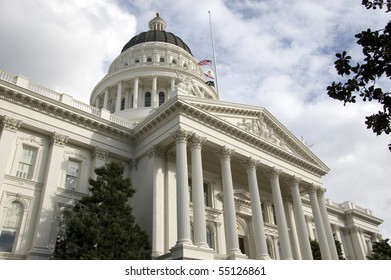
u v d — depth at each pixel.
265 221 42.00
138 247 24.95
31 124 28.75
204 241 26.25
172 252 24.91
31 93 28.98
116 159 33.44
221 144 32.34
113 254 22.64
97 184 26.16
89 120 32.16
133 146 34.91
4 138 26.80
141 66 58.91
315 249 40.84
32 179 27.84
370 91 11.03
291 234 42.22
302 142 44.03
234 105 35.31
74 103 32.78
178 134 29.36
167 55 64.88
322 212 41.69
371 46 10.59
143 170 32.72
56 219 27.25
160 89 59.44
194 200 27.91
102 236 22.88
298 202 38.06
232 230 28.55
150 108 52.34
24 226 26.02
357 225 63.84
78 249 22.56
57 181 28.58
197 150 29.88
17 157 27.78
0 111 27.30
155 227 28.33
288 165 39.28
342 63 10.94
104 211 24.58
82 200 25.81
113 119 34.94
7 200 26.02
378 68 10.59
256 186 33.41
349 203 65.75
